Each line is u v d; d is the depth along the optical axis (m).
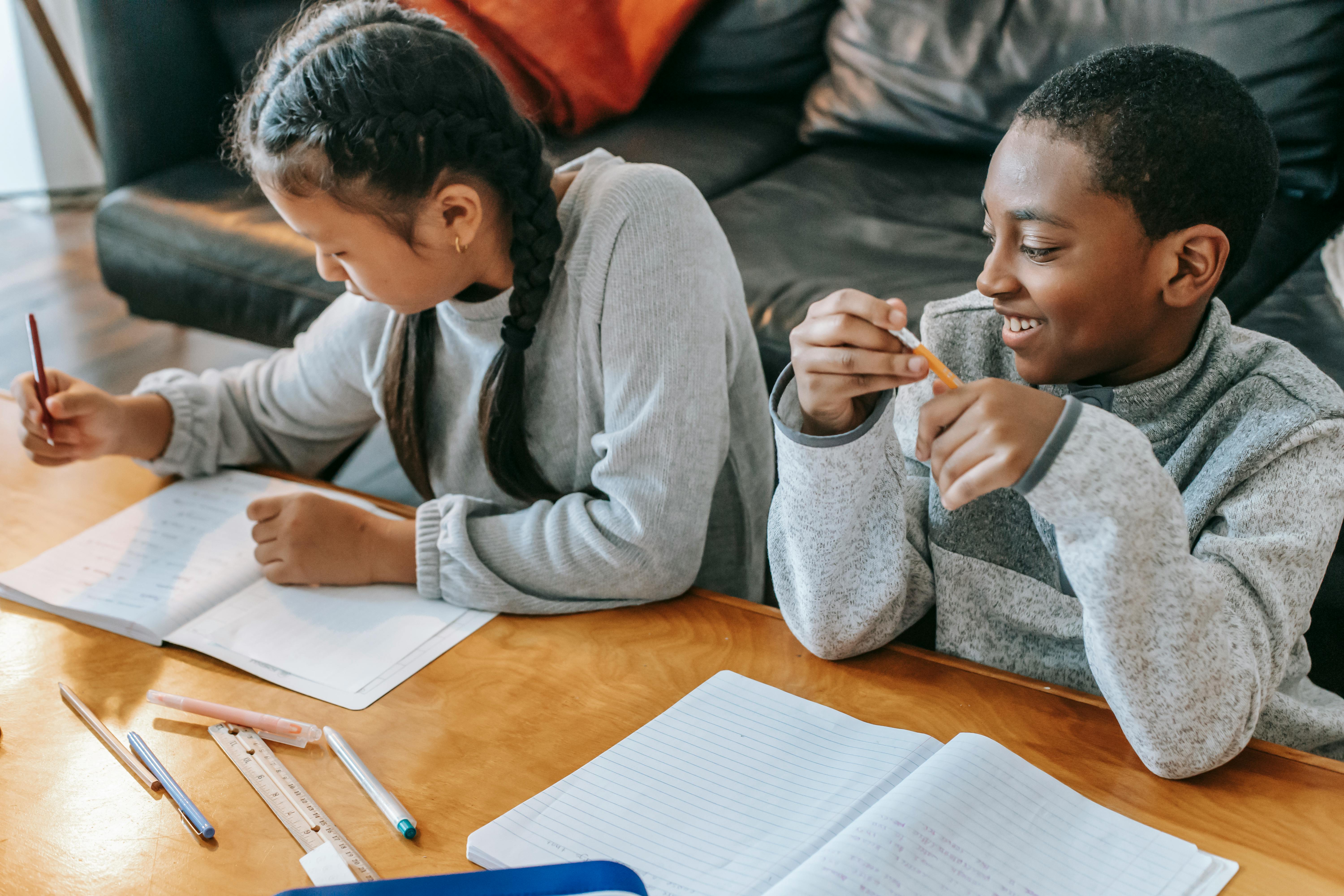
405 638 0.86
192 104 2.29
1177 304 0.70
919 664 0.80
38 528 1.02
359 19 0.89
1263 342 0.79
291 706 0.79
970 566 0.85
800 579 0.80
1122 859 0.61
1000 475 0.62
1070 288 0.68
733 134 2.18
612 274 0.96
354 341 1.12
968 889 0.59
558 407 1.04
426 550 0.92
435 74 0.85
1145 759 0.68
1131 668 0.66
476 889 0.56
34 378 1.08
